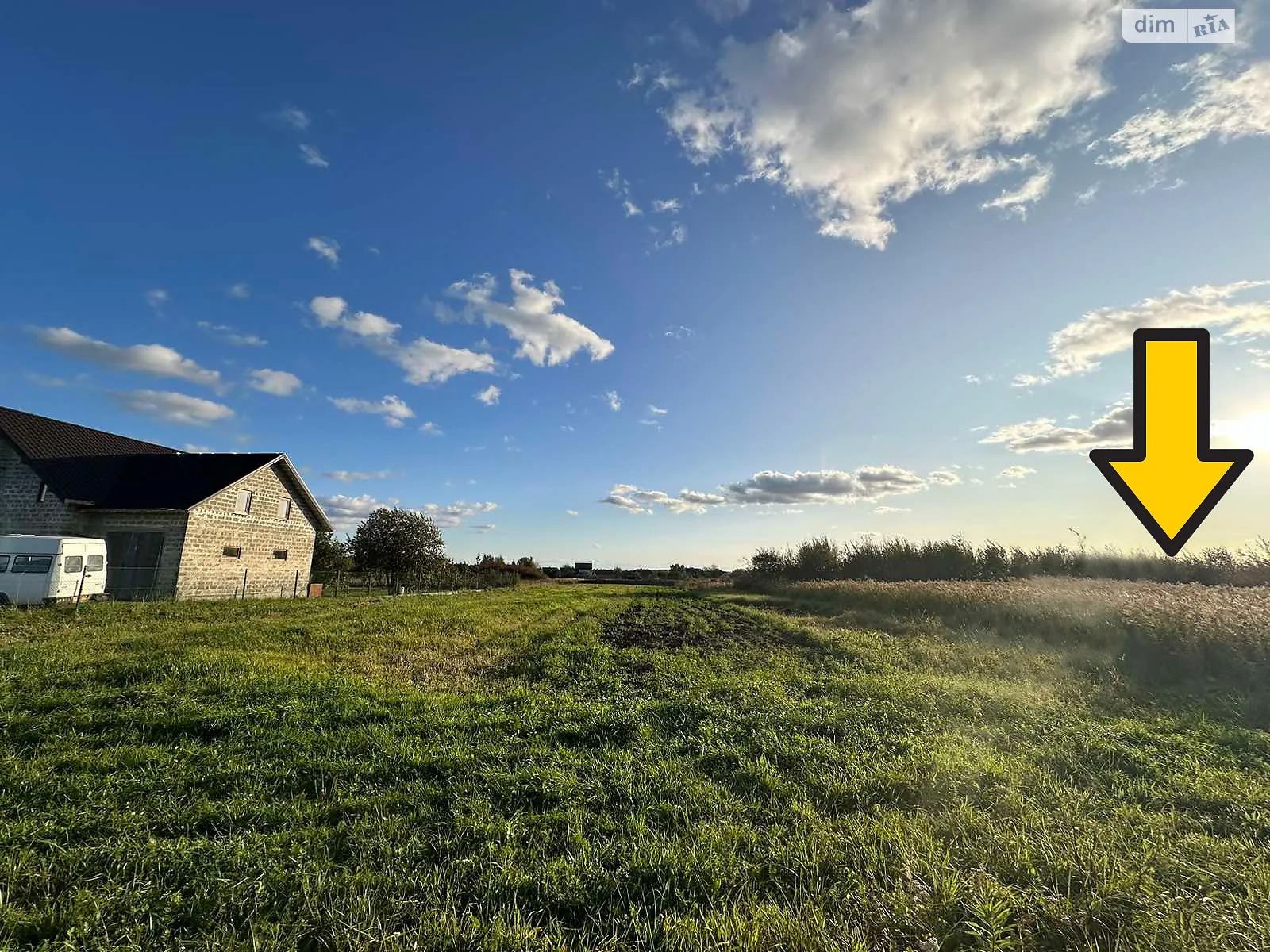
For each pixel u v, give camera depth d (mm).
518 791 4160
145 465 22031
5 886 2975
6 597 15125
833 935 2572
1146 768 4500
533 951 2508
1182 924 2514
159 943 2602
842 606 18031
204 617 13492
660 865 3150
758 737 5227
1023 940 2527
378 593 28016
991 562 22719
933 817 3666
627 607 19797
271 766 4594
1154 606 9820
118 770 4527
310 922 2729
